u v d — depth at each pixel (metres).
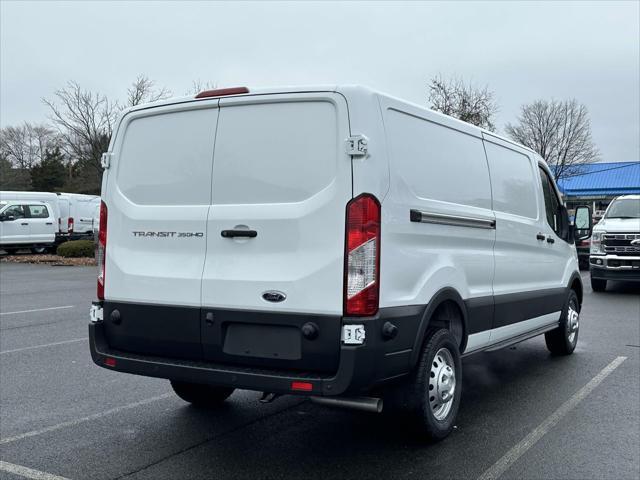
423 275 4.49
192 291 4.40
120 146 4.92
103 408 5.71
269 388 4.05
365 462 4.46
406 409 4.54
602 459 4.49
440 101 35.97
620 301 12.93
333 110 4.10
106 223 4.89
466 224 5.15
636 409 5.64
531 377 6.80
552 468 4.33
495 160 5.95
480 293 5.44
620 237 13.91
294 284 4.05
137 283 4.64
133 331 4.66
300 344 4.06
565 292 7.58
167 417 5.47
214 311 4.31
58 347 8.27
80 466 4.39
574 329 7.98
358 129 4.01
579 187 47.41
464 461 4.46
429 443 4.76
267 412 5.63
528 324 6.62
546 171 7.38
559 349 7.79
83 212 28.25
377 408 3.98
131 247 4.73
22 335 9.09
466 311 5.14
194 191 4.52
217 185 4.43
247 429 5.17
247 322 4.21
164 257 4.57
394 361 4.18
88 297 13.56
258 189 4.27
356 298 3.93
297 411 5.66
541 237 6.84
